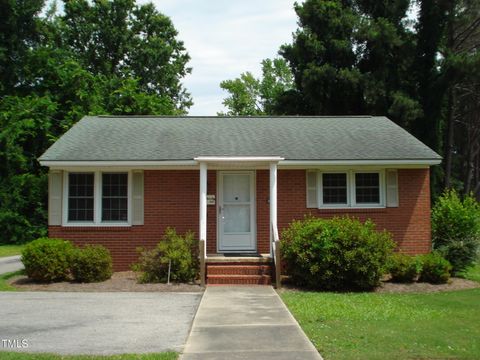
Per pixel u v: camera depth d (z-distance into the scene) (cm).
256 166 1605
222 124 1970
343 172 1683
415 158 1630
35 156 3069
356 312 1034
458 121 4262
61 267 1398
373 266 1351
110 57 4322
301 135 1836
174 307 1081
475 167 4650
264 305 1101
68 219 1609
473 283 1484
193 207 1636
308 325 905
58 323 927
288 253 1394
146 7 4397
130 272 1583
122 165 1581
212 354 726
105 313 1016
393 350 743
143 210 1622
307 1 3484
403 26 3416
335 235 1369
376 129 1931
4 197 2828
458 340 812
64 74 3269
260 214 1655
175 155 1606
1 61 3253
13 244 2816
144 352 738
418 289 1383
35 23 3472
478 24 3606
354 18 3403
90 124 1923
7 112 2997
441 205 1691
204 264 1380
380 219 1670
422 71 3316
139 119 2019
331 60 3447
